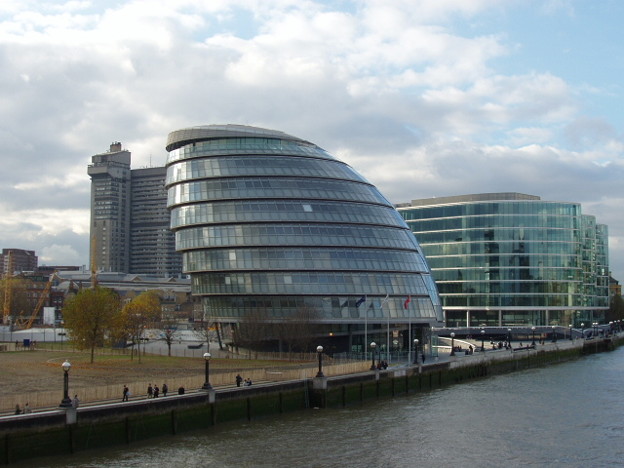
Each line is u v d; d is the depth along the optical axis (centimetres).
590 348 17150
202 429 6625
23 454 5291
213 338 14350
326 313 12225
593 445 6309
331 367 8738
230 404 6944
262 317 12256
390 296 12650
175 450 5841
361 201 13175
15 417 5253
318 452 5900
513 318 19825
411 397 9069
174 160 13700
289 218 12588
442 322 13812
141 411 6100
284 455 5784
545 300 19762
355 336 12756
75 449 5612
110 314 11350
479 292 19925
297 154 13262
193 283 13600
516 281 19762
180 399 6444
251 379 7969
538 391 9712
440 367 10425
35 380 8406
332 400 8056
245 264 12488
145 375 8944
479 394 9388
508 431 6844
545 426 7106
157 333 16900
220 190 12875
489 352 12950
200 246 12825
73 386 7781
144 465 5384
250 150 13225
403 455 5878
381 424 7094
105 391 6456
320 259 12431
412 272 13162
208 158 13338
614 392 9619
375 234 12988
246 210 12700
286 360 11031
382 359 11069
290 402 7712
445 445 6241
